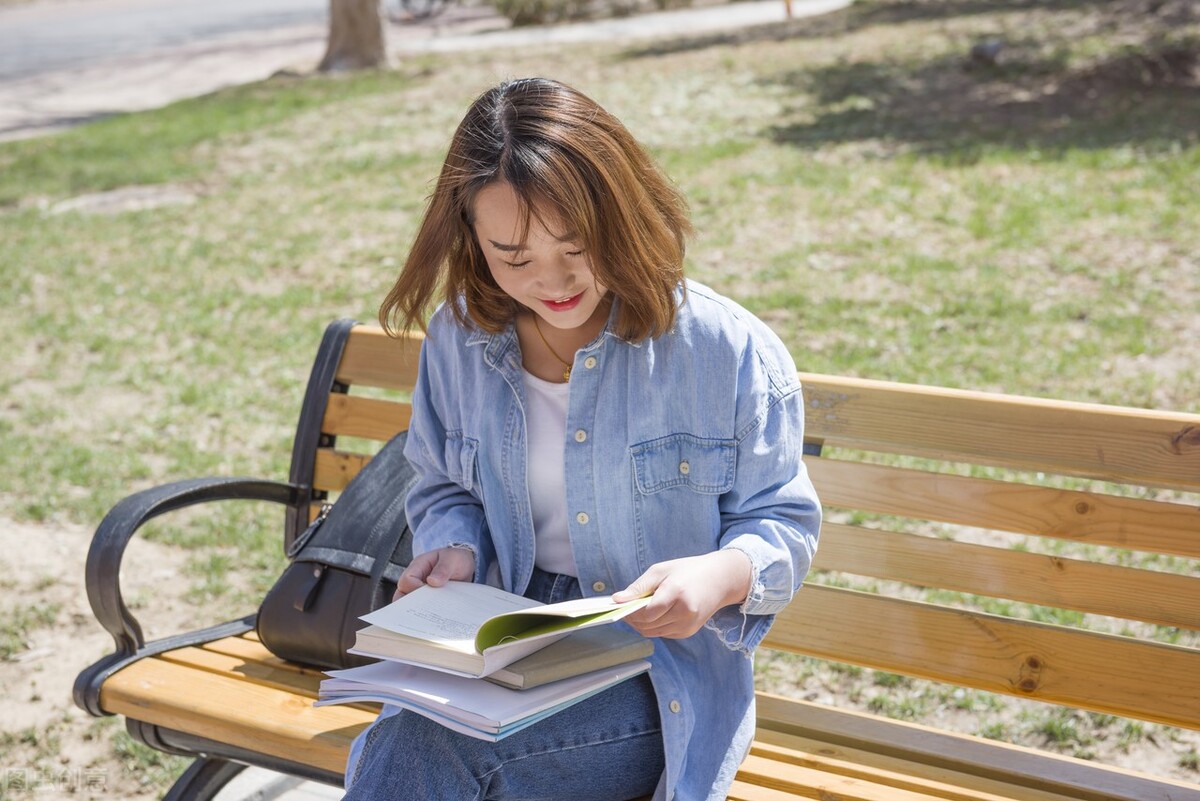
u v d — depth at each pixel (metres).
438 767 1.81
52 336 7.04
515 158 1.80
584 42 18.12
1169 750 3.15
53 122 17.86
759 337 2.05
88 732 3.48
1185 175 7.70
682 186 8.65
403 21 26.42
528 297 1.92
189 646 2.64
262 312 7.19
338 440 5.27
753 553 1.91
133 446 5.47
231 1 39.22
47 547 4.60
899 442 2.41
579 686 1.83
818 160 9.14
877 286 6.48
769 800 2.07
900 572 2.43
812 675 3.56
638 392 2.02
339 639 2.42
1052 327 5.73
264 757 2.32
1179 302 5.88
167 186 10.92
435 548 2.13
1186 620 2.22
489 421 2.12
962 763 2.27
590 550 2.08
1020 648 2.30
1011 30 13.80
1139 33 12.27
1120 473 2.24
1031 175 8.14
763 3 21.52
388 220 8.89
